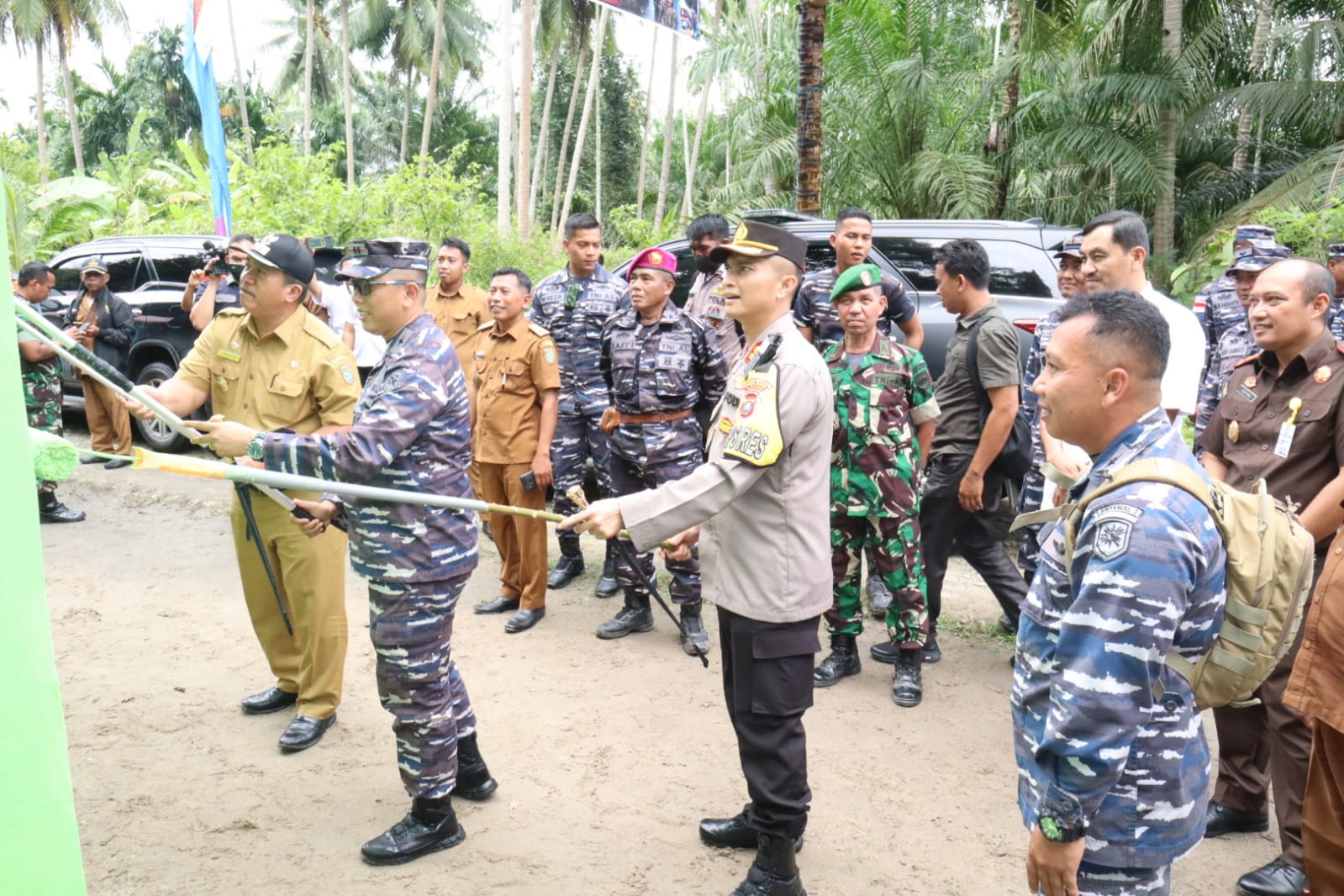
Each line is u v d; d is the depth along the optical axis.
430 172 12.84
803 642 2.52
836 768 3.34
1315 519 2.56
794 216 6.23
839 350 3.89
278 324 3.38
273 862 2.78
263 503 3.42
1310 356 2.76
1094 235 3.25
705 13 22.81
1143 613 1.51
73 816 0.92
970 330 3.87
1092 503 1.65
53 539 5.95
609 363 4.51
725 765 3.36
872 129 12.31
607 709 3.76
